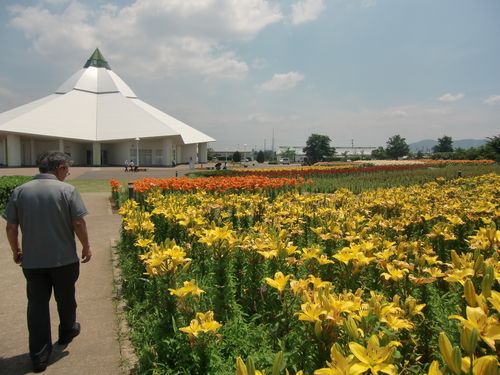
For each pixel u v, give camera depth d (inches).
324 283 102.0
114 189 585.6
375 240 149.9
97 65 3230.8
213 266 152.5
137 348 141.9
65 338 151.3
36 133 2202.3
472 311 64.3
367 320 81.7
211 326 100.9
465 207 242.1
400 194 329.7
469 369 54.5
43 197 142.1
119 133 2463.1
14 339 158.4
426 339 97.5
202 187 465.7
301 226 244.1
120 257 253.3
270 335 112.3
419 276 121.5
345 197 344.2
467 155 1940.2
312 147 3580.2
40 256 140.4
